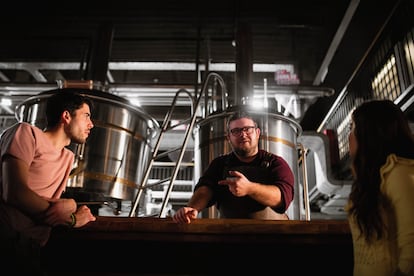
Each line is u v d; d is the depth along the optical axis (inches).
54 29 213.5
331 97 227.8
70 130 59.7
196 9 199.8
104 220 59.3
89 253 68.4
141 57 233.6
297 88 178.9
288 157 125.4
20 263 46.6
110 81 227.5
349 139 47.3
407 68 134.2
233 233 58.3
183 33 214.8
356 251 42.6
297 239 58.7
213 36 216.2
